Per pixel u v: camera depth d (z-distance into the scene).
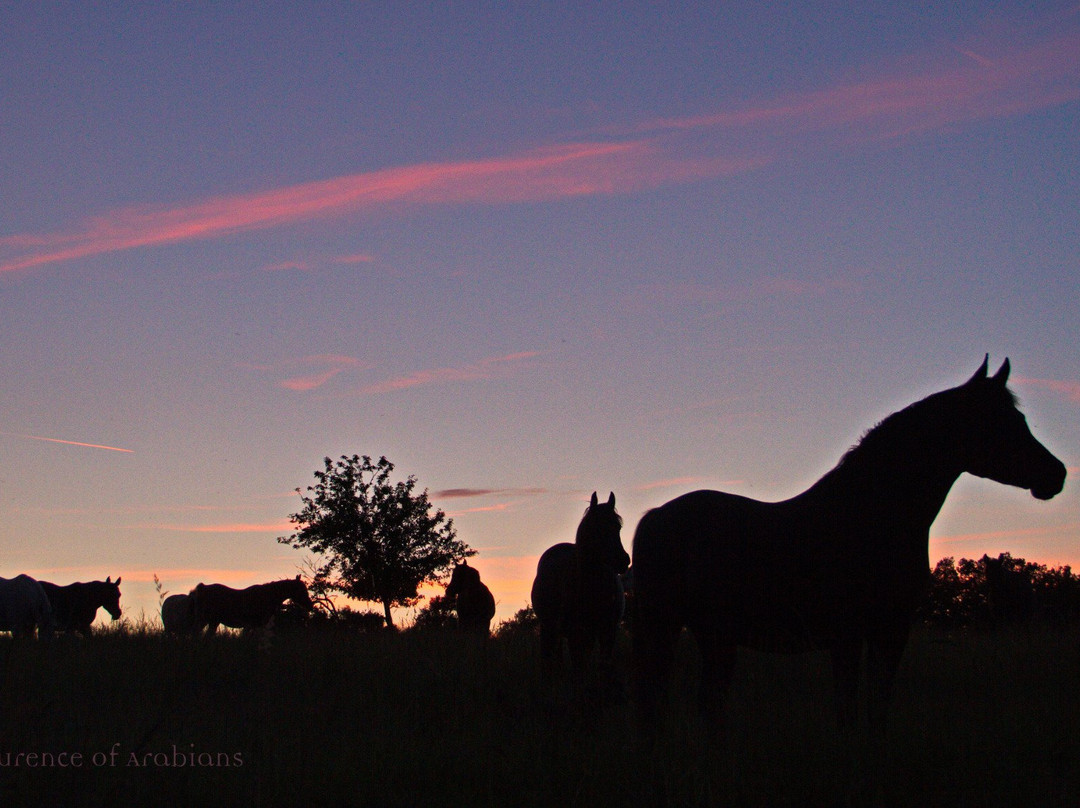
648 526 7.12
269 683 8.86
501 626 13.86
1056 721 6.65
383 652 10.31
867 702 6.17
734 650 6.66
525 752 5.93
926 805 5.02
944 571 25.78
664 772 5.21
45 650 10.14
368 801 5.21
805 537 6.36
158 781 5.41
